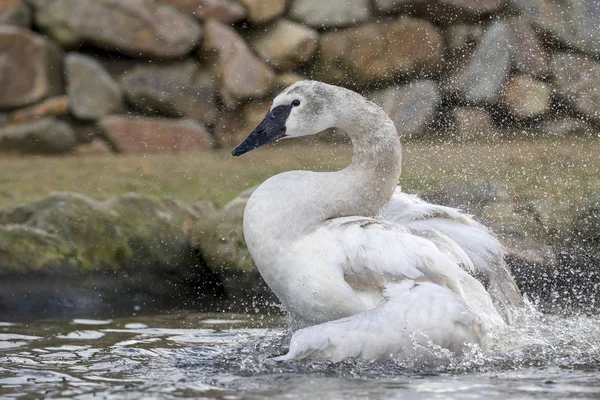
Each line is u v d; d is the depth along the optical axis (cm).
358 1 1784
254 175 1459
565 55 1788
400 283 791
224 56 1727
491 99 1767
